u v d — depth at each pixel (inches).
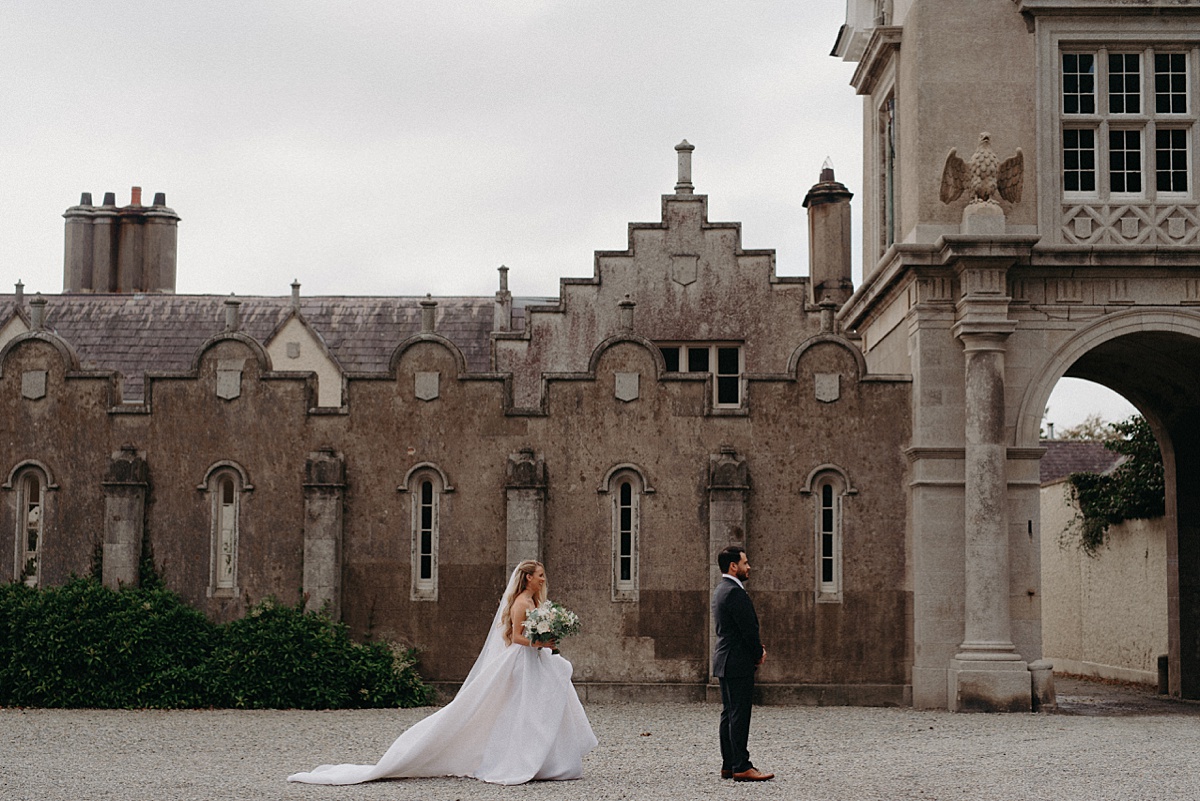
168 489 837.2
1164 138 824.9
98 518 835.4
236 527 833.5
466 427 839.7
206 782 492.4
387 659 805.2
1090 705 849.5
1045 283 812.6
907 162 850.8
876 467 835.4
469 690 506.6
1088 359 919.0
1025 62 823.1
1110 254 801.6
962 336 804.0
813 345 843.4
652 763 550.3
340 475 829.2
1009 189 812.0
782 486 835.4
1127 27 818.8
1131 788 486.3
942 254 804.6
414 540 834.8
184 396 843.4
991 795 469.7
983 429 795.4
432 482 840.3
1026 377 808.9
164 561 832.3
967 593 792.9
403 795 463.8
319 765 541.0
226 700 776.3
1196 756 569.3
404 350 845.2
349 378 842.8
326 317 1455.5
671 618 828.0
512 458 830.5
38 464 840.3
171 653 789.9
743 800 455.2
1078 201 817.5
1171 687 930.7
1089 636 1164.5
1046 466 1643.7
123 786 482.0
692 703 817.5
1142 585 1043.3
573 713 510.9
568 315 1063.0
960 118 821.9
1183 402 922.7
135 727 668.1
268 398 842.2
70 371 845.2
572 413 840.3
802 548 831.7
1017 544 804.0
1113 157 826.8
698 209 1069.1
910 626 824.3
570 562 832.3
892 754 579.5
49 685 769.6
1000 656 780.6
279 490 835.4
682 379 840.9
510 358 1061.1
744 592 506.6
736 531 823.1
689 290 1063.6
